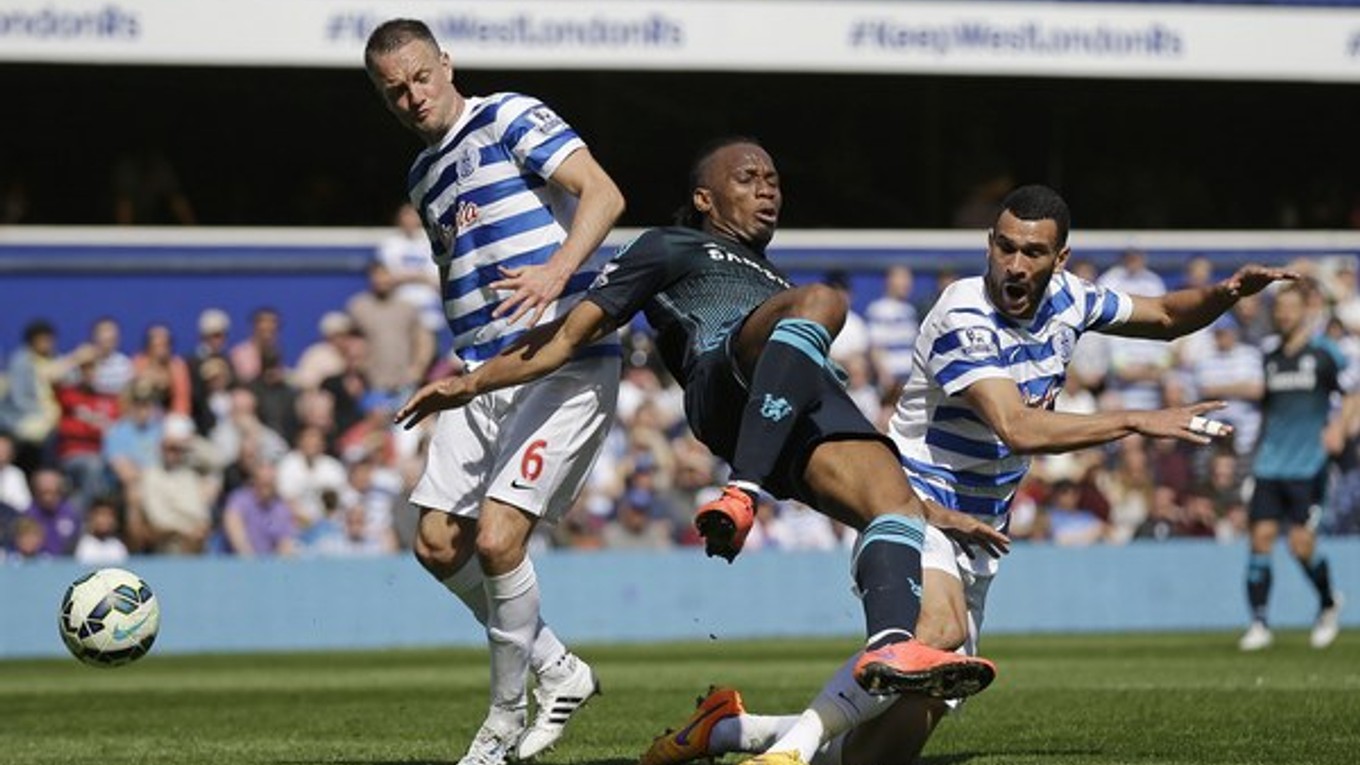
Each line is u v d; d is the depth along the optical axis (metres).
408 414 14.40
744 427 12.66
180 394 38.38
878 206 46.00
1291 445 33.38
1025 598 39.81
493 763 15.28
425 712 21.78
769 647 35.88
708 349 13.71
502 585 15.11
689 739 13.84
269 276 42.78
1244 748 15.94
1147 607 40.47
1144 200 47.25
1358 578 41.06
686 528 39.56
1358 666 27.77
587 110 44.47
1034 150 46.72
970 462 14.25
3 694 25.98
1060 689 22.98
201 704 23.69
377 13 42.91
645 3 43.91
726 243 14.21
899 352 43.56
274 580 36.88
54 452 38.31
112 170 42.75
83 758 16.81
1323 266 46.53
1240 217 47.69
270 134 43.38
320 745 17.89
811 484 12.95
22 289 41.81
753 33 44.47
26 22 41.69
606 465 39.88
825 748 13.61
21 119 42.41
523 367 14.16
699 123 45.03
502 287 14.16
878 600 12.19
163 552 37.34
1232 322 43.50
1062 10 45.84
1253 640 33.47
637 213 44.81
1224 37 46.53
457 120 15.30
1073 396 41.81
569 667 15.88
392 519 38.34
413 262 40.50
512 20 43.28
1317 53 46.84
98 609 15.41
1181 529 41.38
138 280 42.31
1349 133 47.72
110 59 42.03
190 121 43.06
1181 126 47.38
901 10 45.22
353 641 37.22
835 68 44.94
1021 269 13.74
